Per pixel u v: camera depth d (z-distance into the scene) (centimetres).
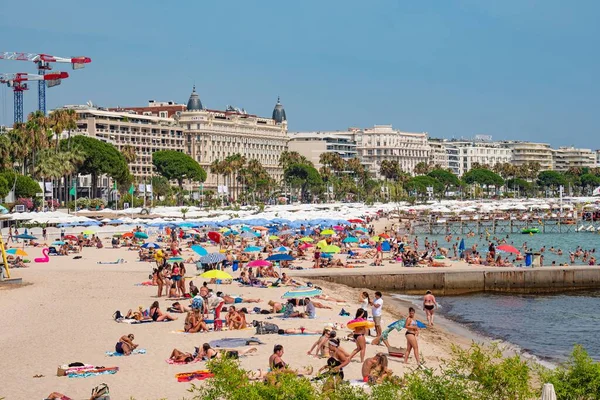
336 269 8619
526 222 19200
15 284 6956
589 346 5000
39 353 4078
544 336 5350
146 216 16438
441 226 19438
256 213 15900
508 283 8175
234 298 5884
